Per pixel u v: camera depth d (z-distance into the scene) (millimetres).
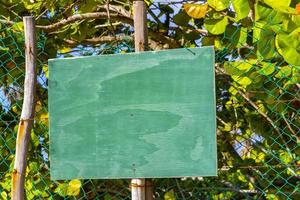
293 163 3182
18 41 3354
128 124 2604
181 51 2557
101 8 3600
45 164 3318
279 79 2875
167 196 3215
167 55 2570
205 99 2525
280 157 3262
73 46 3590
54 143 2689
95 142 2643
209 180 3363
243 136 3367
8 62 3402
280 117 3229
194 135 2531
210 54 2527
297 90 3031
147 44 2689
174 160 2547
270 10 2568
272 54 2629
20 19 3613
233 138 3396
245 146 3373
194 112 2535
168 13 3553
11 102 3441
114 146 2619
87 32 3518
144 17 2693
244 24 2865
